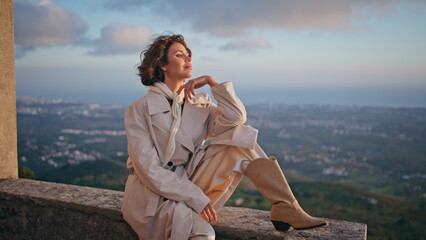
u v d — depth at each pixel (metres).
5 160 2.70
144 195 1.79
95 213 2.06
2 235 2.36
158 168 1.74
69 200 2.16
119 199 2.20
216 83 1.95
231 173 1.75
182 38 2.01
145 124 1.84
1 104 2.65
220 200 1.82
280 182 1.71
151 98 1.87
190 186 1.71
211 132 1.96
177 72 1.91
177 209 1.65
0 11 2.62
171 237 1.62
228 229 1.78
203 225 1.64
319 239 1.65
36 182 2.57
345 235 1.71
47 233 2.23
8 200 2.33
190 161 1.88
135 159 1.77
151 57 1.93
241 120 1.84
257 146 1.85
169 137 1.83
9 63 2.71
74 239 2.14
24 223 2.29
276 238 1.70
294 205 1.69
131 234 1.98
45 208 2.22
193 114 1.93
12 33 2.73
